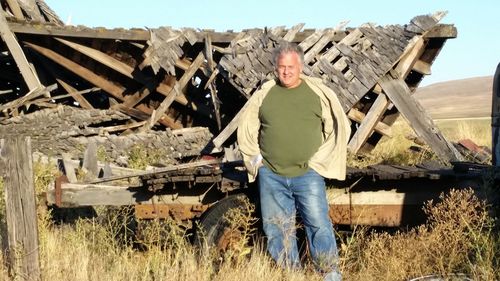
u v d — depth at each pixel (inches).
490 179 248.1
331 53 600.1
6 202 250.1
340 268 247.6
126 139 629.6
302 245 267.7
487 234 238.7
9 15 668.1
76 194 294.0
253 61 603.5
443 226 243.3
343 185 263.7
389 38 605.9
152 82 696.4
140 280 250.2
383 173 252.7
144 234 284.2
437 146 565.9
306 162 239.1
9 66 757.9
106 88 718.5
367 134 598.2
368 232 276.2
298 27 620.1
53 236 292.8
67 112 638.5
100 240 289.3
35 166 383.9
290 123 238.2
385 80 603.5
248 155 245.4
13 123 625.3
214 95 637.3
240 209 259.3
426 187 260.8
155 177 276.5
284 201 244.4
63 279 247.3
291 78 237.5
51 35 655.1
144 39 647.1
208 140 661.3
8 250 266.4
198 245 263.3
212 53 652.1
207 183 274.8
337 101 237.6
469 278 230.4
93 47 680.4
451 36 604.4
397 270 242.4
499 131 269.7
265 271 237.9
